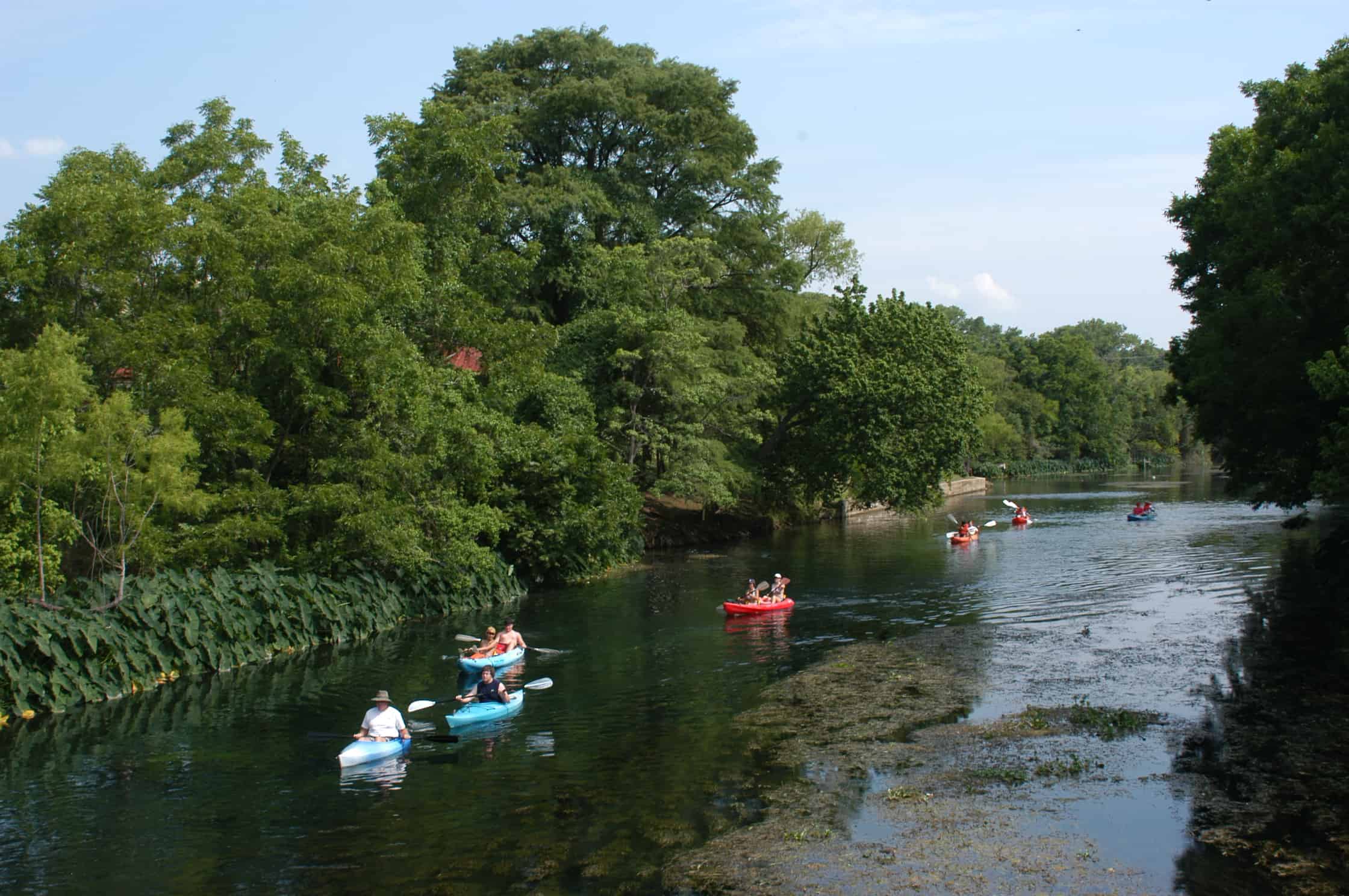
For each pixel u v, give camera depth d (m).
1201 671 20.09
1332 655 21.16
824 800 13.47
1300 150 26.06
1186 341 33.09
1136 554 41.06
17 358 18.91
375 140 34.91
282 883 11.20
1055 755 15.03
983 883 10.80
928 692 19.16
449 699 19.19
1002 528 54.91
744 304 54.16
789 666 21.92
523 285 38.25
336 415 27.64
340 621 25.70
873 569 38.44
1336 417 25.34
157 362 22.62
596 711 18.62
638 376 42.03
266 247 25.94
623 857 11.70
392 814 13.38
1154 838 11.84
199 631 22.19
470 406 31.70
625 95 49.34
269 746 16.81
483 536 33.56
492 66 52.81
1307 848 11.39
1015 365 136.88
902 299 48.16
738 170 54.66
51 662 19.41
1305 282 25.31
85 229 22.44
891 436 44.34
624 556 40.44
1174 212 36.22
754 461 48.59
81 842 12.55
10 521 19.59
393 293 27.31
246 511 25.02
